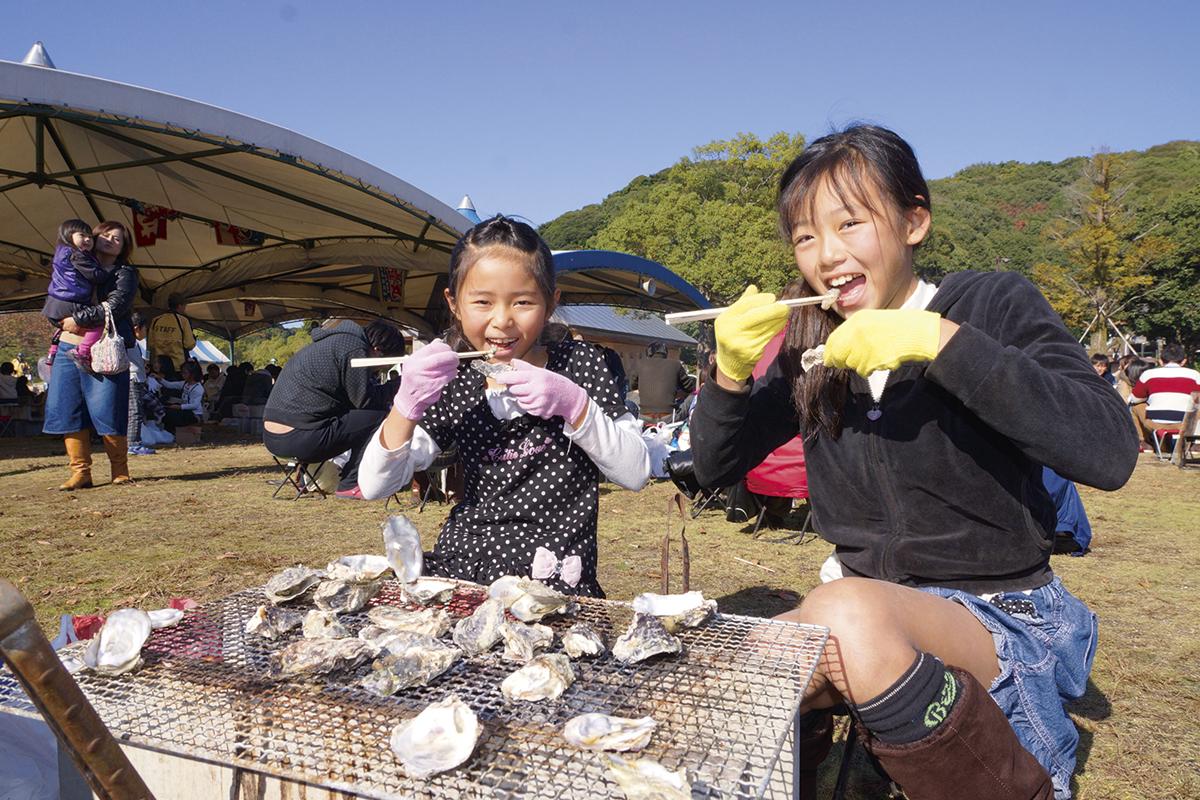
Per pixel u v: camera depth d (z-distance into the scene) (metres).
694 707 1.19
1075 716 2.65
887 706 1.30
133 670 1.34
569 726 1.09
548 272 2.03
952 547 1.62
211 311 23.23
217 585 4.08
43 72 7.10
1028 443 1.38
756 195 43.31
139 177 10.45
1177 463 10.50
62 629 2.00
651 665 1.32
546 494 2.08
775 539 5.57
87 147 9.39
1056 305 45.47
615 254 12.88
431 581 1.69
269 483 7.74
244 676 1.32
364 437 5.93
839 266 1.60
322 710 1.20
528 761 1.05
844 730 2.55
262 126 8.70
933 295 1.74
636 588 4.21
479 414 2.13
